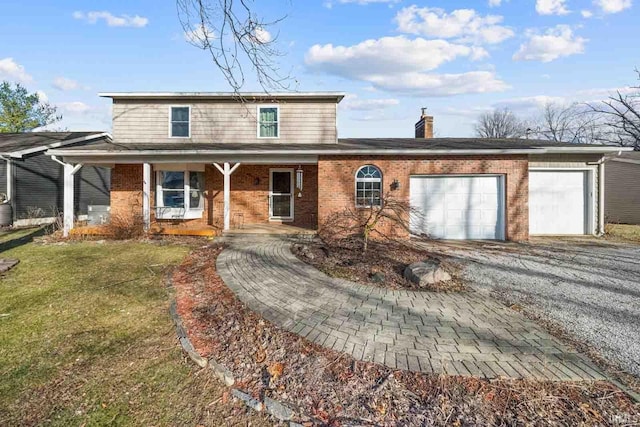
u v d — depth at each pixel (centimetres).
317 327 387
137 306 458
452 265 700
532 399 258
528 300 490
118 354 333
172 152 1003
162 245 891
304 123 1261
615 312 444
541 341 357
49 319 416
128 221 1050
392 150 1012
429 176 1048
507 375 290
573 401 257
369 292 518
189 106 1262
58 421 243
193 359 322
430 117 1686
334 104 1260
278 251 801
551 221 1138
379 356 321
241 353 331
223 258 729
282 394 268
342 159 1047
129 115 1260
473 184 1047
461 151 1007
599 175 1126
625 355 328
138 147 1091
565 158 1121
